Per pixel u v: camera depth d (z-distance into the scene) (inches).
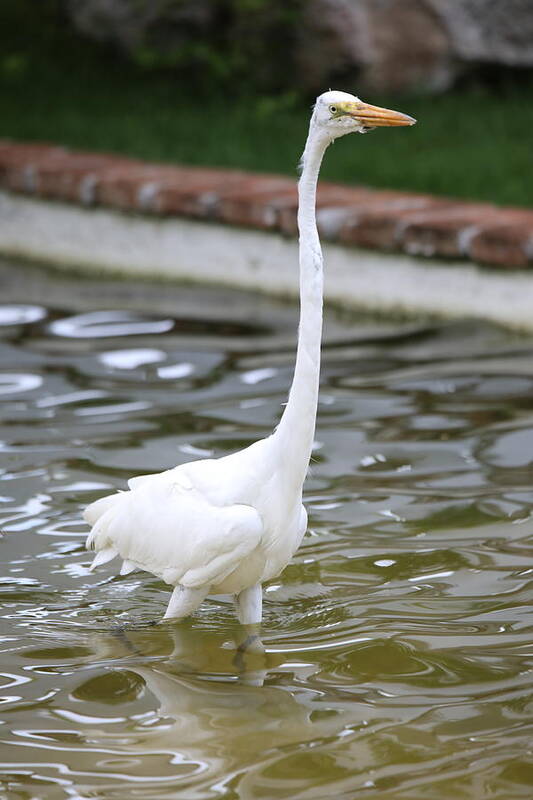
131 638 295.3
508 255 537.3
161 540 288.8
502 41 870.4
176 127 833.5
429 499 370.3
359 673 274.8
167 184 658.8
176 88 923.4
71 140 812.6
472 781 230.1
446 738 245.8
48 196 701.3
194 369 495.8
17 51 1001.5
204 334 548.4
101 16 962.7
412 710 257.3
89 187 677.9
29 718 255.9
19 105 895.7
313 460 399.9
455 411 442.9
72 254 698.2
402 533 349.1
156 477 299.3
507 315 542.6
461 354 514.6
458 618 300.8
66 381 482.6
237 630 300.7
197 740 246.7
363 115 265.7
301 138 796.6
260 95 889.5
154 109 880.3
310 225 277.0
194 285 645.9
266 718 255.1
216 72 885.2
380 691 266.1
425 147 762.2
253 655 285.3
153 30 932.6
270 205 603.5
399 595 314.3
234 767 236.4
